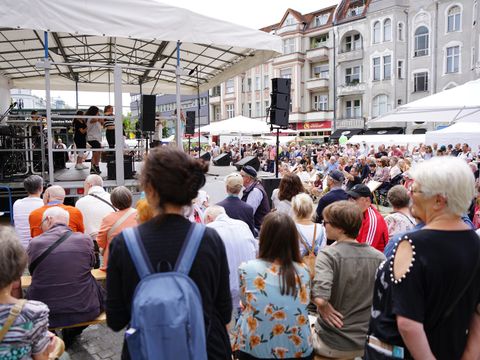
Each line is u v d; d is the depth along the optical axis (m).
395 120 7.50
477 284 1.56
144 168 1.66
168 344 1.43
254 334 2.36
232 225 3.37
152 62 10.05
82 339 3.90
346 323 2.62
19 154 9.16
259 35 6.57
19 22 5.20
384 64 34.78
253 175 5.29
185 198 1.63
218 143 38.56
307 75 41.28
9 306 1.75
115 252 1.58
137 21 5.79
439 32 31.73
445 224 1.58
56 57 9.50
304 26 41.66
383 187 12.59
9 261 1.73
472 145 19.20
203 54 8.88
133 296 1.51
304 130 41.31
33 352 1.79
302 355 2.37
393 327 1.59
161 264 1.53
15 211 4.77
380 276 1.67
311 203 3.47
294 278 2.35
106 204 4.60
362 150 22.47
